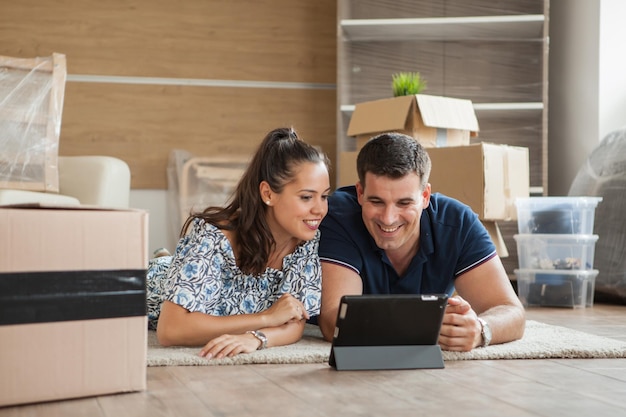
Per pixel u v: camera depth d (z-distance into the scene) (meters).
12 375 1.24
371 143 1.78
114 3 4.81
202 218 1.86
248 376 1.50
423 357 1.60
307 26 4.93
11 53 4.73
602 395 1.33
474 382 1.45
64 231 1.29
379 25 4.41
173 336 1.75
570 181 4.41
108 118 4.82
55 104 3.28
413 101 3.21
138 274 1.36
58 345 1.28
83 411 1.22
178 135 4.87
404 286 1.96
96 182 3.32
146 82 4.84
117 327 1.33
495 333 1.78
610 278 3.39
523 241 3.30
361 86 4.71
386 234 1.79
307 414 1.19
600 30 4.14
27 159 3.22
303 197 1.78
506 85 4.68
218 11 4.89
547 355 1.72
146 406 1.25
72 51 4.78
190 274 1.77
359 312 1.55
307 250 1.92
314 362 1.67
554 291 3.23
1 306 1.23
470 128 3.36
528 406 1.25
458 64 4.71
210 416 1.18
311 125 4.94
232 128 4.90
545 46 4.22
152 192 4.84
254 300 1.91
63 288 1.28
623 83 4.16
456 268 1.96
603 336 2.22
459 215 1.96
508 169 3.21
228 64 4.90
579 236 3.21
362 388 1.39
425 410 1.22
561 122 4.52
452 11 4.57
